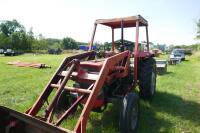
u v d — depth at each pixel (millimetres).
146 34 6270
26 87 7742
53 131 2531
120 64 4664
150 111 5391
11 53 36406
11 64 16016
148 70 5906
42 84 8328
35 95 6590
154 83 6637
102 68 3693
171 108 5684
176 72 12773
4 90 7215
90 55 4891
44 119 3121
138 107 4246
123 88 4910
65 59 4137
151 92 6121
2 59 23734
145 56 5984
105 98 4219
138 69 5828
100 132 4137
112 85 4500
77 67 3898
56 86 3621
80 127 2883
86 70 4023
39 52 51250
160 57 26516
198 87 8422
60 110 3990
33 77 10086
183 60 25031
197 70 14078
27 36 67500
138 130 4297
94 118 4738
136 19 5250
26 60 22203
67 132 2451
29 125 2797
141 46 6008
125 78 5191
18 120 2885
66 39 74062
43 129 2627
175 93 7355
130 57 5223
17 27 87750
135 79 5277
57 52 47625
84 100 3795
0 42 65438
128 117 3807
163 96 6863
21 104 5676
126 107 3826
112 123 4492
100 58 4969
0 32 79688
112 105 5445
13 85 8062
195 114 5328
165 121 4832
